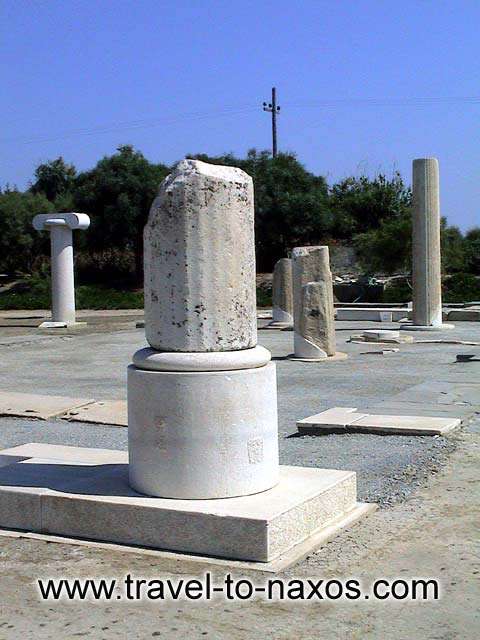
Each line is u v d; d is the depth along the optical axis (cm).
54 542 607
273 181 4891
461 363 1730
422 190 2469
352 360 1817
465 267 4494
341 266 4672
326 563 569
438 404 1202
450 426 1000
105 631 475
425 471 820
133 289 4819
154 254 614
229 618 488
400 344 2156
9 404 1230
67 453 773
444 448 916
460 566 565
